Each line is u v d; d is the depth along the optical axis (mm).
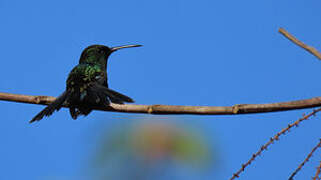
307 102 6902
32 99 10531
